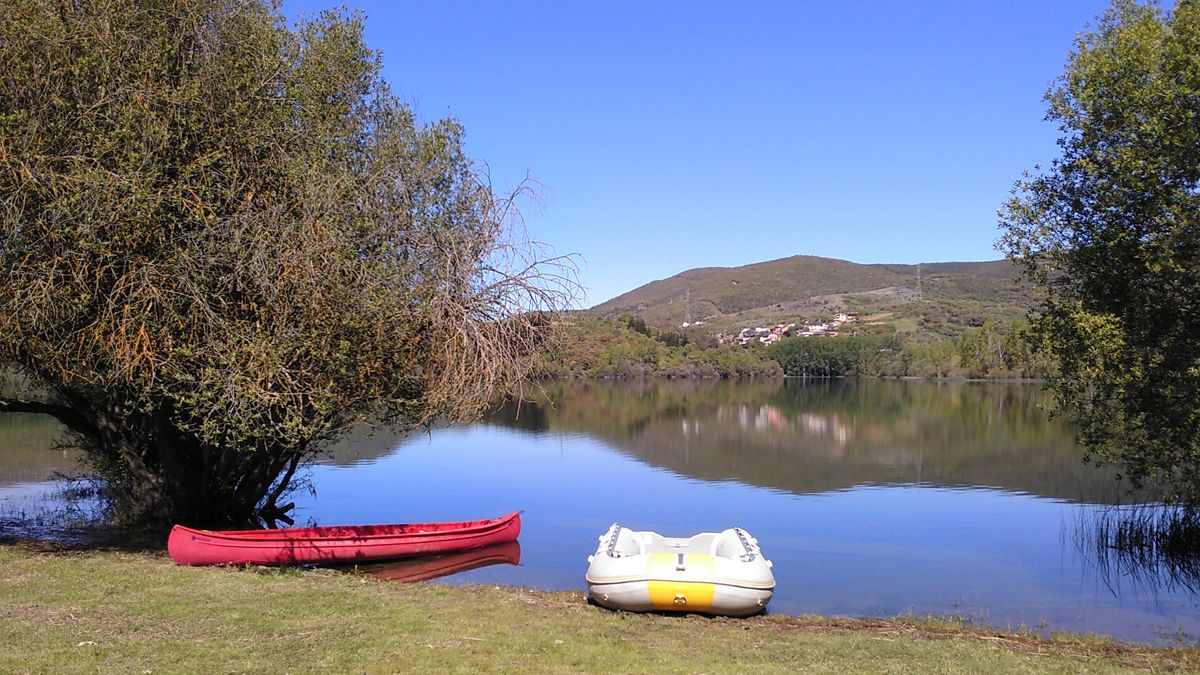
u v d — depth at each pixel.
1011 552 15.01
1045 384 16.42
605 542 11.19
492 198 11.98
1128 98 14.38
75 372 10.41
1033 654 8.09
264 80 11.45
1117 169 14.34
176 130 10.54
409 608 8.86
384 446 32.31
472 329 11.33
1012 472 25.50
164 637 7.32
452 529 13.95
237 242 10.30
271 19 12.39
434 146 12.09
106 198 9.62
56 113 10.12
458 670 6.68
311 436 11.94
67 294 9.61
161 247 10.08
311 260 10.53
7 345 10.06
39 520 14.87
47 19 10.30
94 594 8.83
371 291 10.80
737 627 9.12
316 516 18.06
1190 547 15.02
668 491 21.84
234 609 8.44
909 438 35.53
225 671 6.44
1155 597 12.20
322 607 8.68
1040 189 15.90
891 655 7.78
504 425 41.88
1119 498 19.38
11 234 9.52
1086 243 15.33
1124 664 7.83
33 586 9.06
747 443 33.88
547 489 22.19
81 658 6.60
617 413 50.44
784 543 15.72
